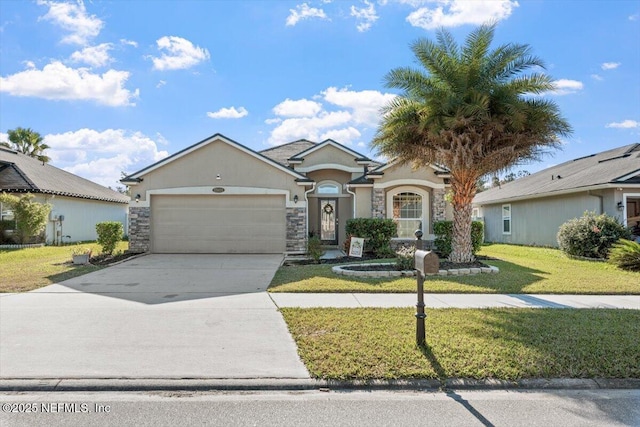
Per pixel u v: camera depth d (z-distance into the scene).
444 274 10.44
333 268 10.95
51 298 7.84
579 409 3.65
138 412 3.62
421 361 4.50
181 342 5.27
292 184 15.72
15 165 20.81
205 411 3.64
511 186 26.50
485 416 3.53
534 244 21.05
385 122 11.67
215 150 15.64
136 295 8.10
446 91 10.80
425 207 17.09
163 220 15.70
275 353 4.88
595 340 5.15
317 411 3.63
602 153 21.83
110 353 4.88
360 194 17.12
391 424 3.39
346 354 4.73
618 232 13.99
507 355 4.65
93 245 19.16
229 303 7.41
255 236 15.69
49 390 4.05
